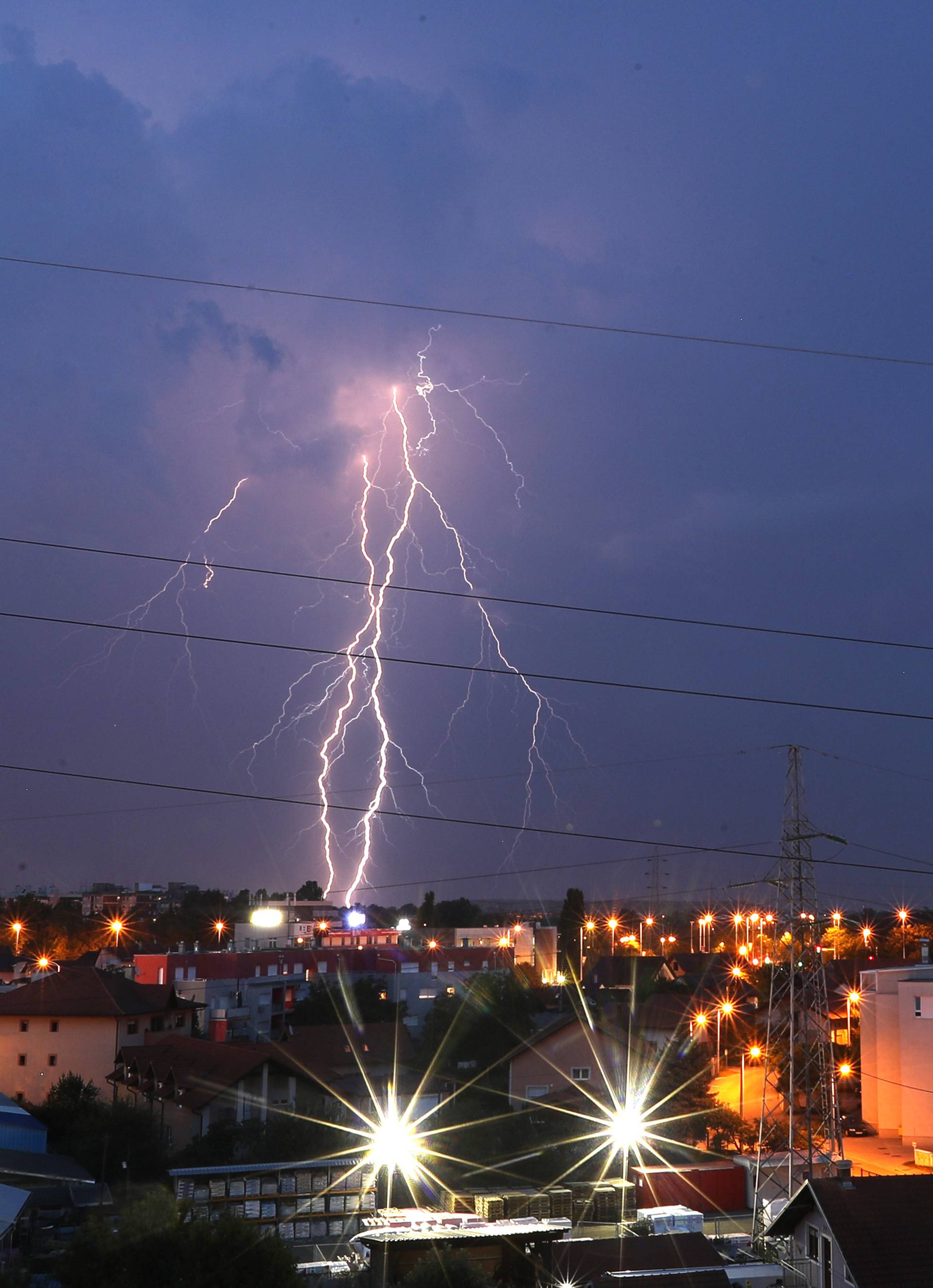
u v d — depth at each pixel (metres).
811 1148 35.50
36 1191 35.03
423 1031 66.44
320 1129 43.72
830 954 105.62
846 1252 24.61
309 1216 35.31
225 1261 23.17
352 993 72.44
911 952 106.38
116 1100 45.81
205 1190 35.44
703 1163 43.19
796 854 39.06
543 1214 36.44
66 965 89.38
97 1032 52.34
